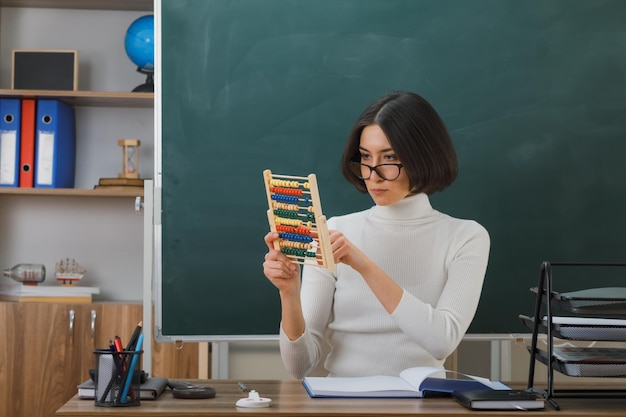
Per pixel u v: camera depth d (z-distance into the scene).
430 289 1.97
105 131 3.54
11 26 3.53
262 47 2.51
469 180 2.52
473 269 1.93
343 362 1.96
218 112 2.50
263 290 2.52
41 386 3.07
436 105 2.52
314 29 2.52
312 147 2.53
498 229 2.52
